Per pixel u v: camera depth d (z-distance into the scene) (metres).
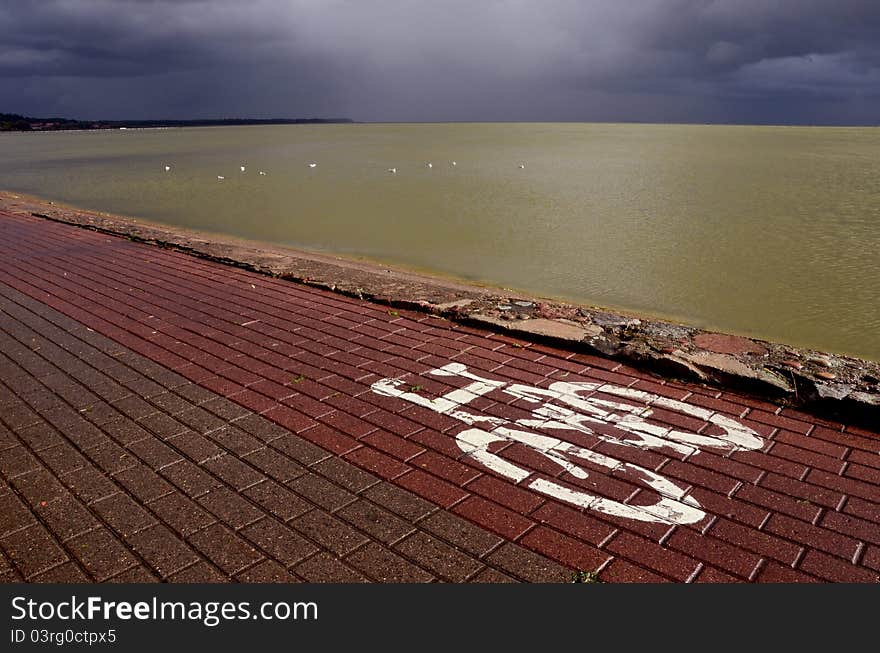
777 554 2.86
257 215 14.04
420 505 3.24
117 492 3.40
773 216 12.25
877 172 19.92
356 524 3.10
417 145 41.22
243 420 4.21
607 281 8.20
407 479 3.48
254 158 32.72
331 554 2.91
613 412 4.23
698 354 4.88
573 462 3.63
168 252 9.91
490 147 37.41
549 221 12.30
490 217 12.90
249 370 5.08
